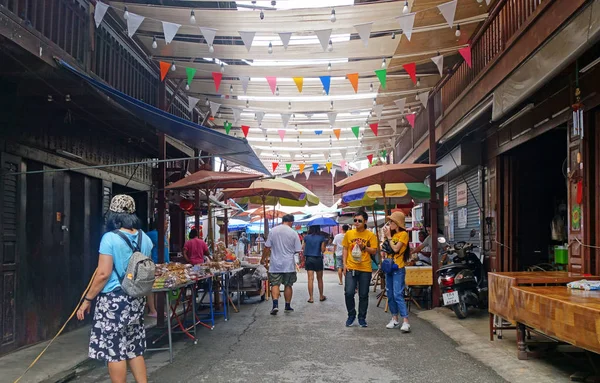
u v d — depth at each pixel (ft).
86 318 28.76
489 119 32.19
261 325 28.43
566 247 27.04
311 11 22.58
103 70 23.89
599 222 22.17
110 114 25.08
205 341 24.32
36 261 24.07
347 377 17.79
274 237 33.12
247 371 18.75
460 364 19.38
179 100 36.22
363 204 45.32
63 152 25.70
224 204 51.42
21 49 16.88
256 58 28.19
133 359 14.97
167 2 24.85
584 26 16.80
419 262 35.63
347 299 27.73
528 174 34.14
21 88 20.76
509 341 22.44
